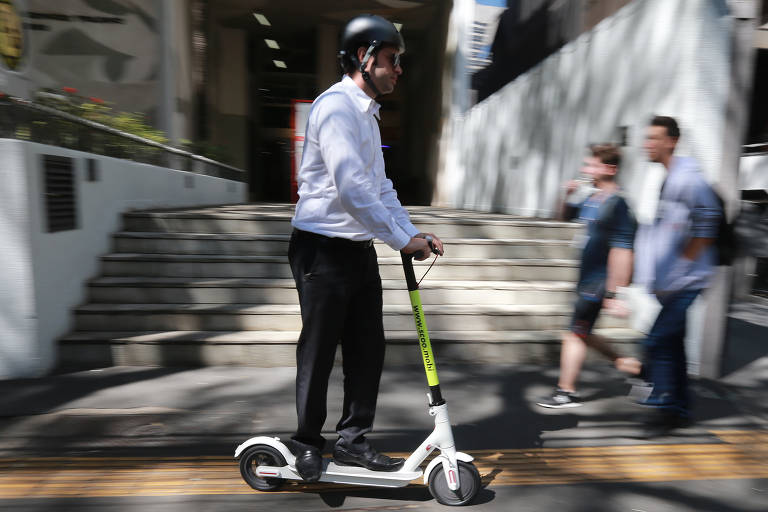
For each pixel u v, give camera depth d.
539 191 6.94
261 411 2.81
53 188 3.38
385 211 1.75
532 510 1.96
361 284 1.97
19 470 2.19
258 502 1.98
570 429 2.68
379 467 2.03
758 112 10.01
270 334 3.68
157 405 2.87
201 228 4.67
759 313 5.75
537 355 3.76
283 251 4.46
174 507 1.94
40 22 8.27
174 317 3.72
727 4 3.32
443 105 13.12
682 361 2.65
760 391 3.29
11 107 3.04
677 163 2.54
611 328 4.03
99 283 3.87
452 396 3.10
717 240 2.49
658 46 3.97
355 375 2.06
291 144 17.41
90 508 1.92
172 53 8.91
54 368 3.40
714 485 2.17
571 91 5.95
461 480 1.96
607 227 2.71
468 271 4.46
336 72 15.82
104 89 8.60
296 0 13.53
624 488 2.13
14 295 3.13
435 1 13.20
